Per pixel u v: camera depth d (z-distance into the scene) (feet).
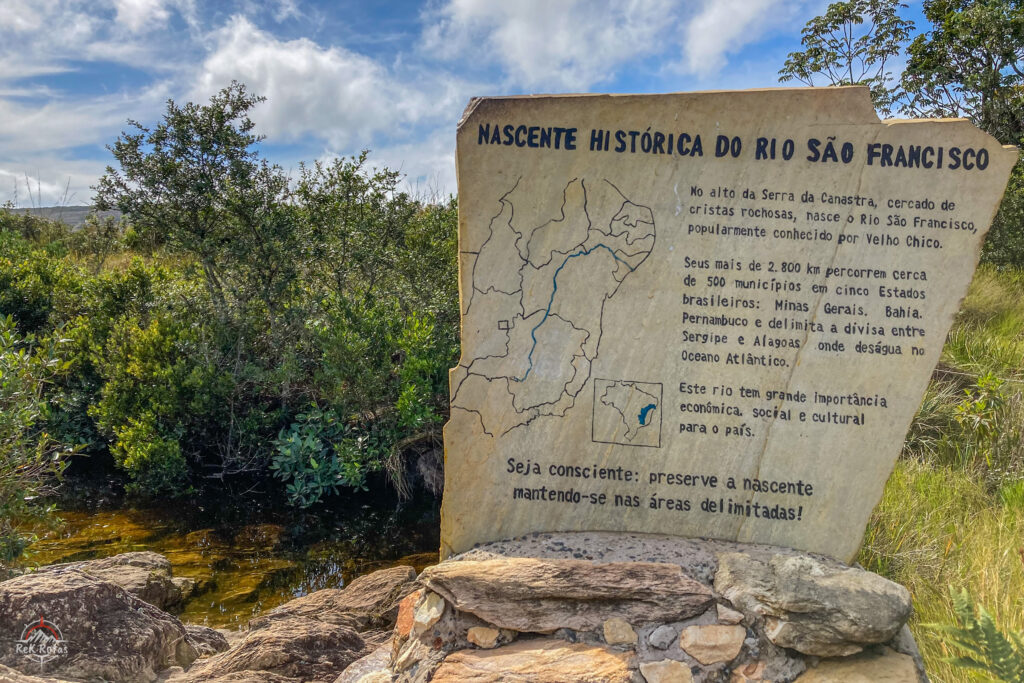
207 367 25.86
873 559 14.46
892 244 10.19
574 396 10.50
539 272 10.50
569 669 8.70
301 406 27.35
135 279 29.14
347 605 15.75
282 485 25.81
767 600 8.93
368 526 23.07
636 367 10.44
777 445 10.31
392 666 9.95
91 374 27.45
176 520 22.91
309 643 12.23
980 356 24.08
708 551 9.95
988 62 35.96
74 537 21.44
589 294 10.48
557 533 10.46
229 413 26.66
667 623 9.07
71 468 26.30
